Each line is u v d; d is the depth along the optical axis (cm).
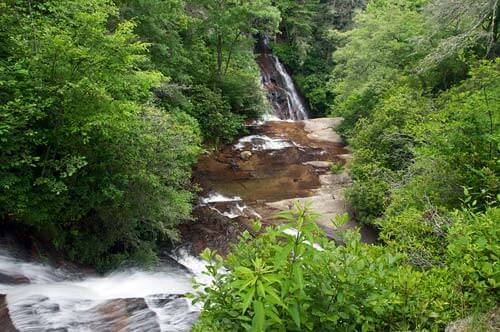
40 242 660
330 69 2675
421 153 669
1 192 570
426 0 1565
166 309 541
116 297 589
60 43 554
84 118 573
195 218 931
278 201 1076
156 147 771
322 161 1415
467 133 586
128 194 709
